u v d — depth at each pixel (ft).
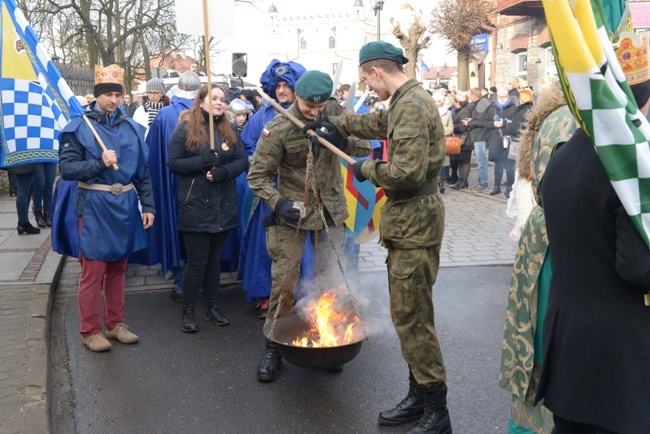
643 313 6.42
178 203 15.28
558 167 6.80
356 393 12.53
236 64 35.60
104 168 13.52
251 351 14.67
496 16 81.41
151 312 17.42
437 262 10.53
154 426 11.37
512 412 9.24
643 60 6.72
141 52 94.84
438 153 9.91
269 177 12.94
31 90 18.20
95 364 13.98
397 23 59.93
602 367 6.48
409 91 9.79
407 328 10.37
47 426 10.27
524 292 8.87
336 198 13.43
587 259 6.53
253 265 16.35
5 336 14.06
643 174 6.01
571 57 5.98
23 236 24.76
